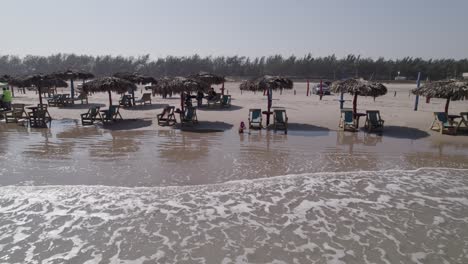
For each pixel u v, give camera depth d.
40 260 5.10
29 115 15.62
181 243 5.59
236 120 17.00
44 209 6.73
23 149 11.14
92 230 5.97
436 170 9.40
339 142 12.51
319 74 100.81
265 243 5.62
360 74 96.38
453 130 13.89
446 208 7.02
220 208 6.87
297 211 6.80
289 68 103.00
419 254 5.34
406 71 96.94
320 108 22.14
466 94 13.53
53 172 8.82
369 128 14.20
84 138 12.90
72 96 24.52
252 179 8.51
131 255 5.25
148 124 15.90
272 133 14.01
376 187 8.12
